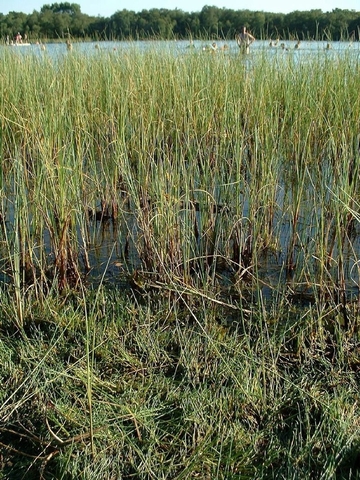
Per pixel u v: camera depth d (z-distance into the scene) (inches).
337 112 150.8
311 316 115.7
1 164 138.4
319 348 111.7
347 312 122.0
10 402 94.9
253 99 170.1
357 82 181.3
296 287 138.7
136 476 80.5
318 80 180.9
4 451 85.6
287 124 172.1
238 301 133.4
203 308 123.9
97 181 168.1
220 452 81.1
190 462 81.4
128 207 187.8
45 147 135.9
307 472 79.1
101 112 184.5
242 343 109.5
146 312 125.2
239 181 143.6
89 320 117.3
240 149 145.2
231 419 91.0
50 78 197.5
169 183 138.8
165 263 137.6
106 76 202.7
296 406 93.7
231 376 99.1
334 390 96.6
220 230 148.9
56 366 102.9
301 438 85.1
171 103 180.4
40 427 89.1
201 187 146.1
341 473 79.8
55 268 132.6
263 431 87.9
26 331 118.9
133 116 174.7
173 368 105.6
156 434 87.8
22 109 168.4
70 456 81.3
